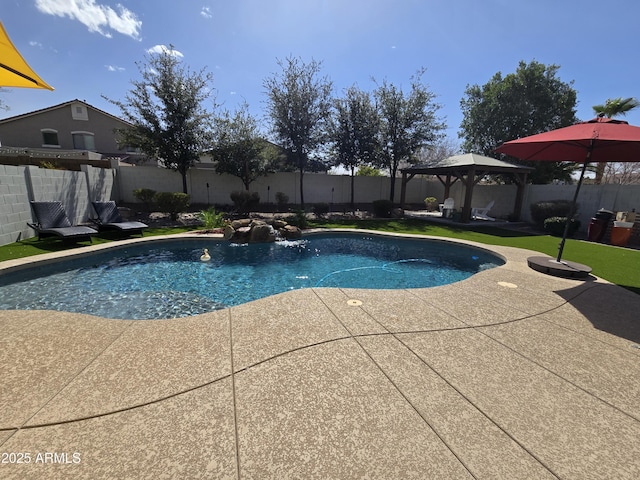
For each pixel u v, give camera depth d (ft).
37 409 6.48
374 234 37.40
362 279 22.53
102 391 7.12
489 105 66.59
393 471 5.23
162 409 6.58
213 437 5.85
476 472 5.26
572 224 38.24
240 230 32.68
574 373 8.50
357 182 71.92
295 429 6.12
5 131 69.92
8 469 5.03
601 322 12.03
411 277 23.18
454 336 10.50
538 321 12.02
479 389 7.63
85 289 18.71
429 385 7.72
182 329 10.44
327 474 5.14
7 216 24.14
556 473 5.30
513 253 26.27
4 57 9.70
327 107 59.21
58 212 27.12
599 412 6.95
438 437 6.03
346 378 7.89
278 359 8.68
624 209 38.42
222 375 7.86
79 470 5.05
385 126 64.34
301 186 61.05
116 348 9.11
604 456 5.71
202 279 21.42
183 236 31.78
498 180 75.36
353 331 10.58
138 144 47.83
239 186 60.54
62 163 43.55
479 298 14.48
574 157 19.42
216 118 54.29
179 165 50.37
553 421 6.61
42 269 20.98
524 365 8.83
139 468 5.13
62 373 7.80
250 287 20.21
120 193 51.24
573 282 17.51
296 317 11.62
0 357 8.48
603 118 15.75
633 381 8.20
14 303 16.33
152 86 46.44
